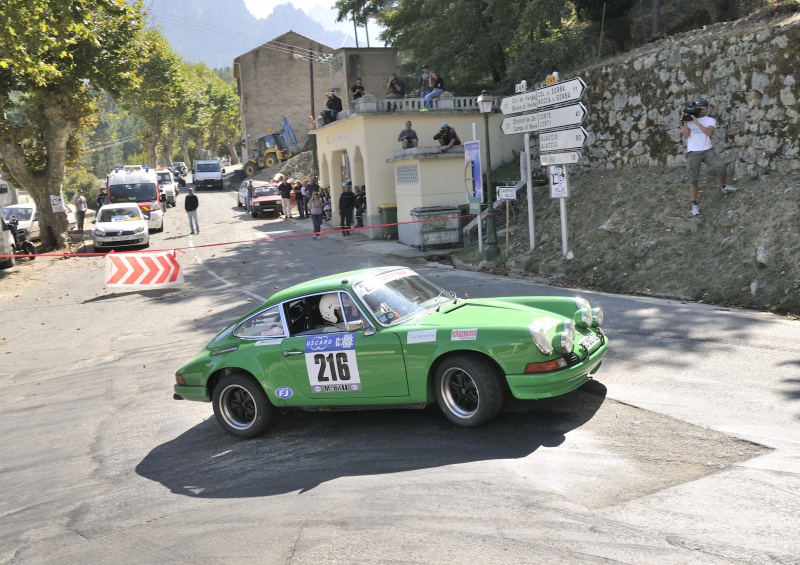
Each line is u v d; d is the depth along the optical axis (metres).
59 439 8.08
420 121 25.44
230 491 5.91
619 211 15.15
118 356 12.10
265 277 18.78
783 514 4.27
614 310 10.84
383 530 4.75
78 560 5.04
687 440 5.57
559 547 4.22
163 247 26.78
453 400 6.43
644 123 16.72
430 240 21.03
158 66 74.44
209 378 7.34
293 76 66.94
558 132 14.78
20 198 46.12
